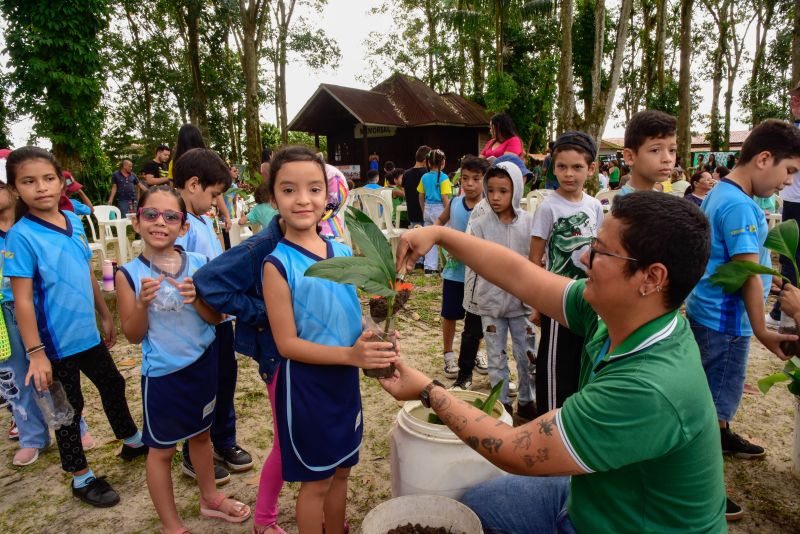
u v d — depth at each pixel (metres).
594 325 1.68
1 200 2.88
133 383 3.99
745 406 3.47
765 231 2.46
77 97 12.21
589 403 1.28
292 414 1.82
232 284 1.96
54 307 2.53
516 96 18.39
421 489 2.05
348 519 2.46
